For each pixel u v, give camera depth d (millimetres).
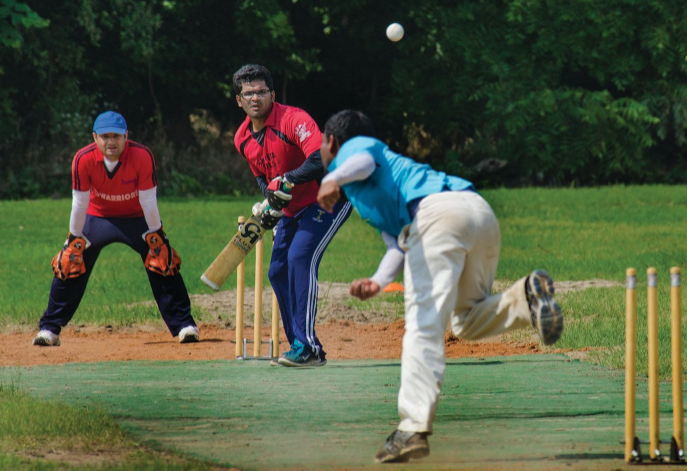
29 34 79812
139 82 89125
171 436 13086
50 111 83812
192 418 14320
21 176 81500
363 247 46062
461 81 92125
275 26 83875
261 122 19562
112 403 15445
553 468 11289
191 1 85125
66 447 12148
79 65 83250
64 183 82375
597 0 90688
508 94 90625
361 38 92250
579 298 29109
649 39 91250
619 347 21062
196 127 94375
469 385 17156
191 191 85625
